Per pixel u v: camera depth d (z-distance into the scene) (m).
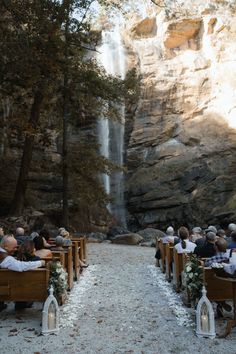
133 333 5.86
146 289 9.07
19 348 5.23
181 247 8.74
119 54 35.38
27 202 23.95
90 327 6.15
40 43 16.25
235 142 26.72
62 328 6.09
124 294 8.54
